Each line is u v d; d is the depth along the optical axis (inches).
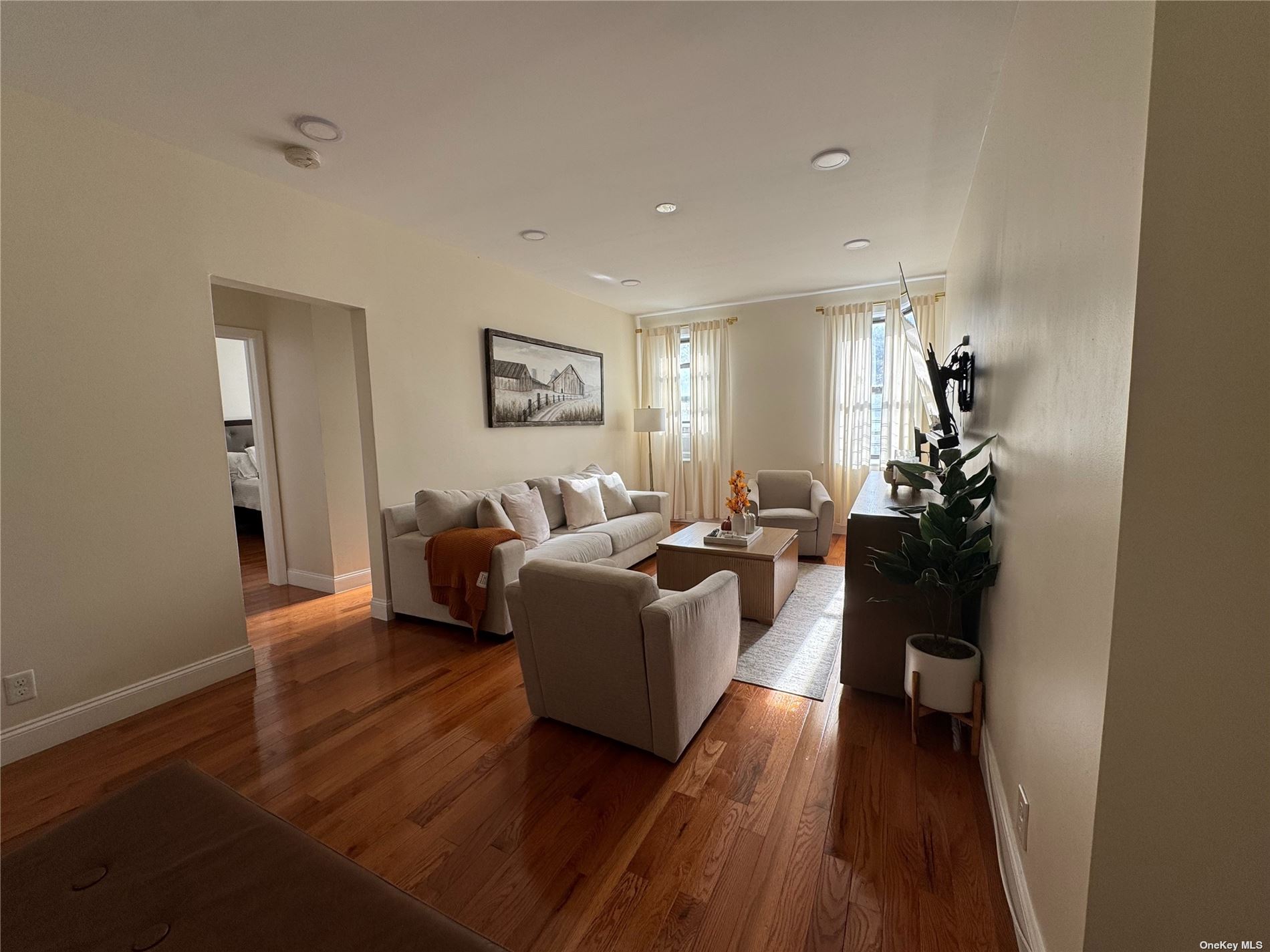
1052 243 48.6
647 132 94.4
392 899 35.1
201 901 35.0
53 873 37.3
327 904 34.6
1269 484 29.4
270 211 111.4
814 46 73.3
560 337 207.3
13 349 79.5
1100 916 34.9
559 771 75.8
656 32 70.2
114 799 44.7
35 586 82.4
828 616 133.6
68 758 80.7
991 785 67.3
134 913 34.2
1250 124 28.0
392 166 106.0
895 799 69.1
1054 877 42.3
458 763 78.0
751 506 157.9
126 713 91.4
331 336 159.9
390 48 72.4
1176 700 32.0
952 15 67.8
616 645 76.2
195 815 42.9
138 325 92.7
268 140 95.4
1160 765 32.7
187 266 98.7
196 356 100.3
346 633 129.5
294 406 161.9
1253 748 31.0
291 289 115.6
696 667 79.8
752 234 148.0
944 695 77.9
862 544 92.0
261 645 122.4
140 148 92.2
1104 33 36.9
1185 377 30.1
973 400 102.7
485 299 169.6
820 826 64.5
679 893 55.7
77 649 86.7
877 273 190.5
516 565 125.0
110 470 89.9
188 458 99.6
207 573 102.6
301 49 72.2
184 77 77.7
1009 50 72.2
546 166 106.8
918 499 109.4
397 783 73.7
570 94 83.2
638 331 262.5
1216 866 32.4
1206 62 28.4
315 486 161.9
